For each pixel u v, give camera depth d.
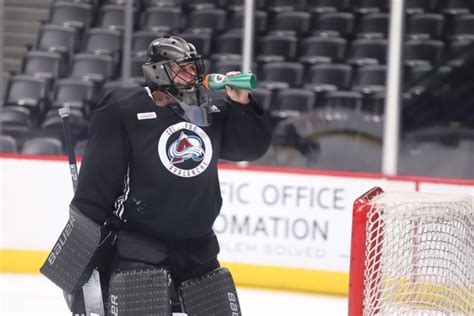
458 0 19.92
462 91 19.02
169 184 7.65
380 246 7.87
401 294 7.92
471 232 8.09
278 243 16.53
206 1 21.05
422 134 18.77
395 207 7.85
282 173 16.47
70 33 21.30
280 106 19.48
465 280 8.05
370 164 18.72
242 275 16.75
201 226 7.84
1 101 19.33
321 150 18.95
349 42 20.30
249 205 16.67
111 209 7.87
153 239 7.78
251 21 18.36
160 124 7.69
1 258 17.75
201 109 7.79
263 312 14.99
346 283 16.14
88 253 7.55
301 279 16.42
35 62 21.03
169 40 7.77
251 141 8.02
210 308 7.86
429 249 7.97
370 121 18.97
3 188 17.70
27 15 21.44
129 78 18.83
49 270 7.78
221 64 20.44
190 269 7.93
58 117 20.25
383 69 19.62
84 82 20.62
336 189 16.17
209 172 7.79
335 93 19.31
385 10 20.55
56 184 17.50
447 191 15.44
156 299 7.52
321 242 16.28
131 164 7.71
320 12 20.62
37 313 14.70
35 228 17.61
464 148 18.58
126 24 18.77
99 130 7.69
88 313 7.77
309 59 20.23
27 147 19.86
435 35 19.75
